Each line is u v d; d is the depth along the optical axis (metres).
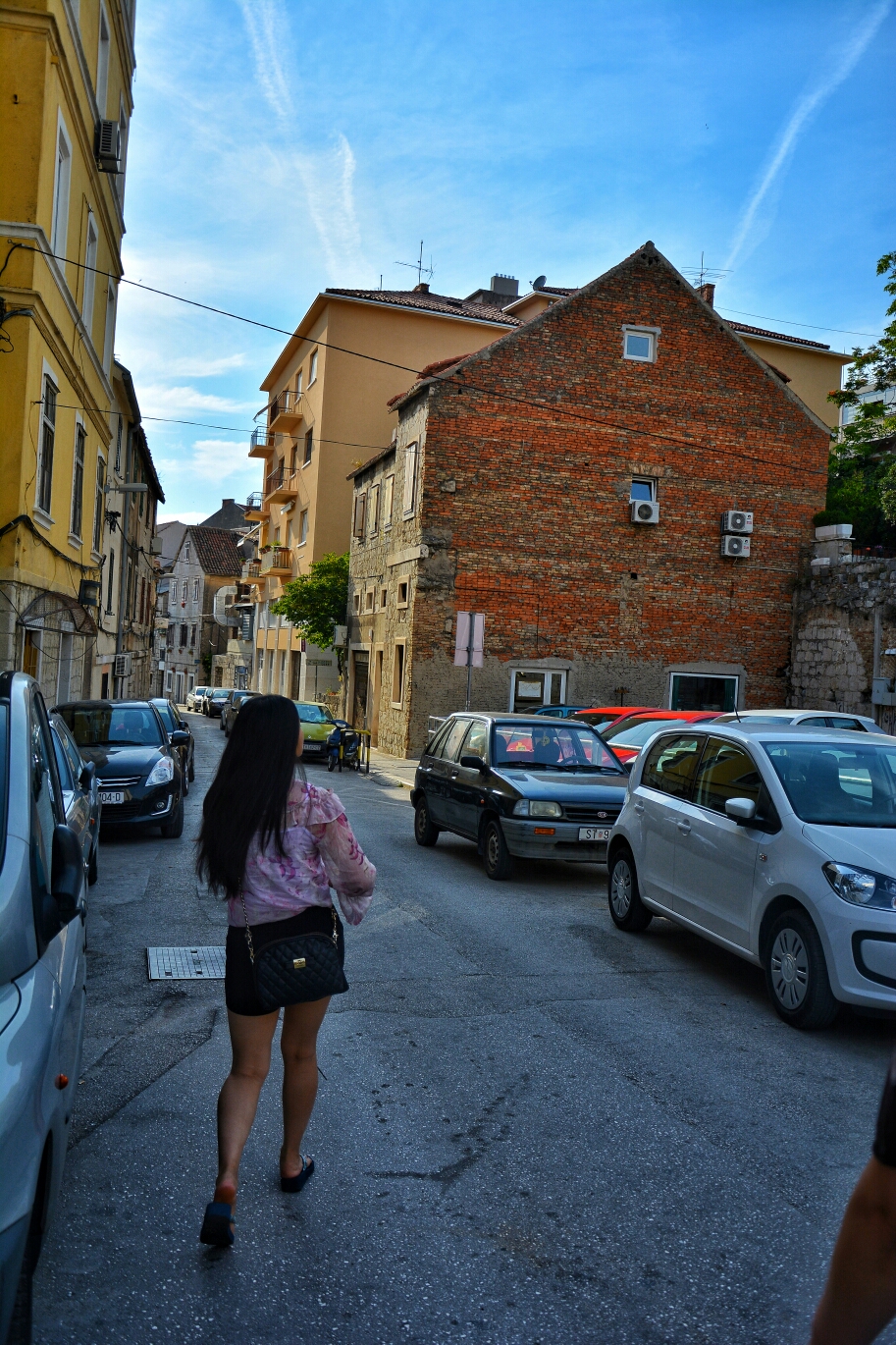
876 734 7.04
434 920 8.18
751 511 24.70
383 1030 5.50
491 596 23.03
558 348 23.44
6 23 12.14
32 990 2.74
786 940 5.80
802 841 5.79
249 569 51.12
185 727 17.75
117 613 27.28
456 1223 3.50
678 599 24.30
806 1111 4.56
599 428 23.72
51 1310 2.92
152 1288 3.05
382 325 34.53
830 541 24.39
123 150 20.02
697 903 6.81
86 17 15.07
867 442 31.11
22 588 12.48
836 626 23.41
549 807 9.66
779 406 25.08
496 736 10.86
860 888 5.36
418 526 22.91
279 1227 3.43
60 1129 2.82
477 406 22.91
